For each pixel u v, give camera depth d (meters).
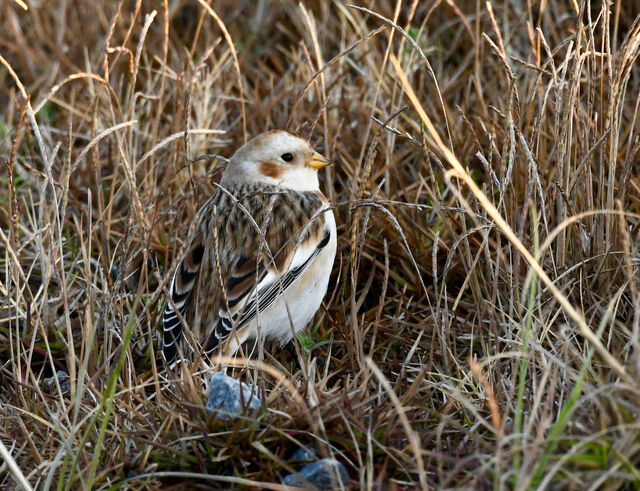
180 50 13.02
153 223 8.49
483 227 7.84
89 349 6.97
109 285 8.50
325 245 8.45
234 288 8.05
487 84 11.28
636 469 5.75
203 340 8.01
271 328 8.32
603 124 8.68
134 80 9.55
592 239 8.16
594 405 6.45
